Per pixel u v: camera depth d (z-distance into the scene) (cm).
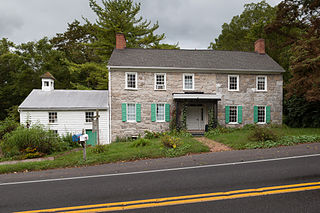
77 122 1520
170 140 994
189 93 1525
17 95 2488
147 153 884
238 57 1808
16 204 440
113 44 2161
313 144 948
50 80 1716
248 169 629
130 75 1584
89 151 990
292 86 1292
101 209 402
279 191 453
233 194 446
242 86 1647
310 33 1448
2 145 1069
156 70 1581
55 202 443
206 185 508
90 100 1608
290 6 1855
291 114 1769
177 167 693
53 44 3064
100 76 2303
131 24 2177
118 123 1548
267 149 897
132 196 459
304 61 1148
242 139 1096
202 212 374
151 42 2388
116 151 955
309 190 454
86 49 3138
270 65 1697
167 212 378
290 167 627
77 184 559
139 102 1571
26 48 2736
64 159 859
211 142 1148
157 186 515
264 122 1662
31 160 949
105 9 2144
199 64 1641
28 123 1398
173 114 1573
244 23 3011
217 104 1566
